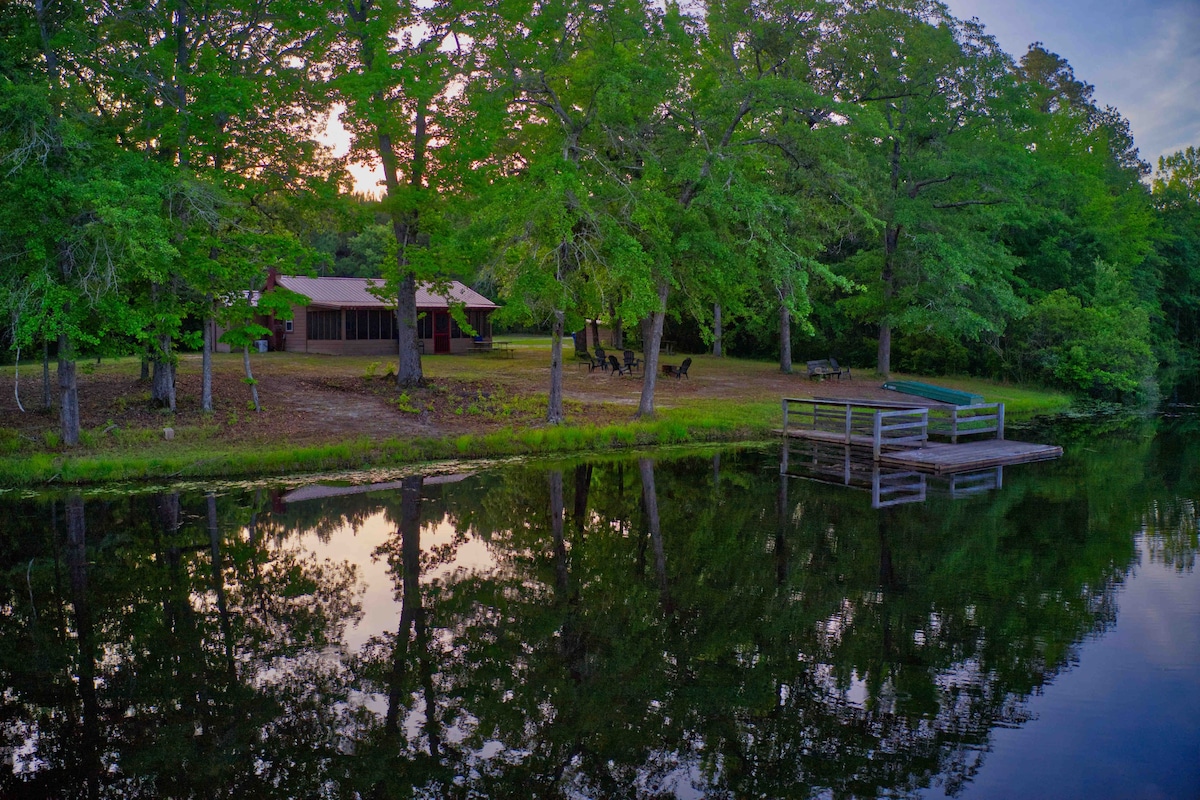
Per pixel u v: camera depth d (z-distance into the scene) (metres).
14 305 14.80
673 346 49.03
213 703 7.60
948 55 29.45
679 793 6.12
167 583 10.75
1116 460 19.34
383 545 12.45
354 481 16.39
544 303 19.19
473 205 20.89
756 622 9.35
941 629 9.03
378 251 63.75
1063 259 38.09
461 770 6.50
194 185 16.50
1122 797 5.84
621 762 6.60
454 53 21.00
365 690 7.86
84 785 6.21
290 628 9.30
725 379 32.22
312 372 27.69
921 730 6.92
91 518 13.51
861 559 11.62
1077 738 6.68
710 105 21.00
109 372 26.00
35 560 11.60
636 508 14.62
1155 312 43.97
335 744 6.89
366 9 22.05
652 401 22.69
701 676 8.06
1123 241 41.94
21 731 7.08
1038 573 10.94
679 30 19.03
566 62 19.42
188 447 17.62
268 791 6.14
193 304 19.05
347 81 18.59
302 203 20.84
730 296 22.61
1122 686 7.60
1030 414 28.27
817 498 15.38
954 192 32.19
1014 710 7.21
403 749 6.84
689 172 19.20
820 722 7.08
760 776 6.29
